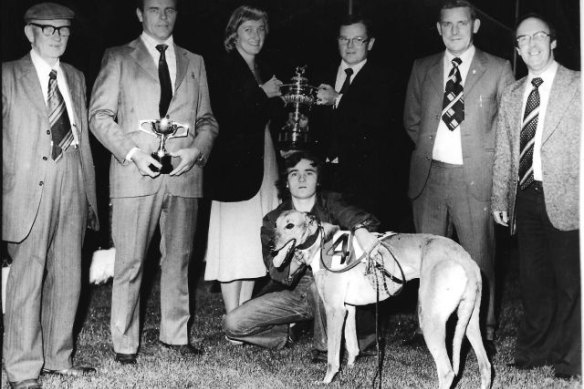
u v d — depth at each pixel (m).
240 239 4.84
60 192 3.85
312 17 6.11
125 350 4.34
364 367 4.32
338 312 4.00
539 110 4.04
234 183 4.69
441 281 3.62
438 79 4.66
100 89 4.16
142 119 4.21
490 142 4.57
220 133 4.67
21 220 3.73
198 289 6.48
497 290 6.55
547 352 4.27
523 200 4.14
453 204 4.62
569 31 6.56
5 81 3.75
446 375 3.57
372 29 4.89
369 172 4.70
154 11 4.18
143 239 4.25
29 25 3.80
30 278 3.80
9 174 3.75
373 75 4.76
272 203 4.97
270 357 4.58
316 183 4.32
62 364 4.09
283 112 4.83
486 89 4.55
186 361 4.39
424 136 4.68
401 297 5.98
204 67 4.50
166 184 4.23
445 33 4.57
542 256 4.19
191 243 4.48
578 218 3.93
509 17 6.51
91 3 6.54
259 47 4.79
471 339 3.70
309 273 4.57
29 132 3.76
